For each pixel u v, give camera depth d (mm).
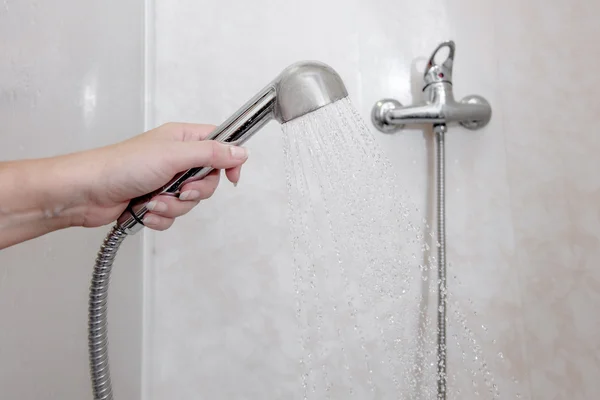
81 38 571
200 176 463
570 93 867
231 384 808
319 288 815
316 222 818
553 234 843
